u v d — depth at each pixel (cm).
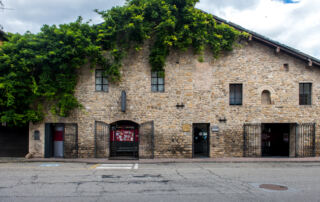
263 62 1382
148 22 1309
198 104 1366
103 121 1359
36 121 1340
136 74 1364
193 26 1322
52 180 830
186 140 1355
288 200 637
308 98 1398
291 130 1421
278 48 1347
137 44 1345
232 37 1358
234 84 1395
